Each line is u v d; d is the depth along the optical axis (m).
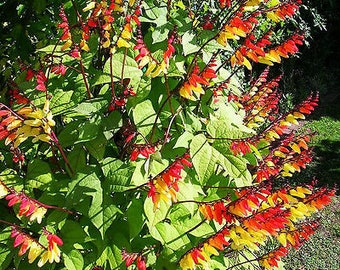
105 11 0.35
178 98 0.41
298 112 0.47
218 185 0.41
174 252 0.37
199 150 0.36
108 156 0.40
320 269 0.94
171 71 0.37
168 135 0.38
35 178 0.37
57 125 0.44
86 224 0.37
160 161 0.33
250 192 0.34
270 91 0.53
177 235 0.38
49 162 0.42
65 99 0.38
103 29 0.36
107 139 0.36
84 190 0.35
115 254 0.36
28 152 0.45
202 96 0.41
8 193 0.34
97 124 0.36
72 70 0.40
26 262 0.39
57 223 0.36
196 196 0.38
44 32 0.57
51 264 0.39
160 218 0.35
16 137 0.34
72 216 0.38
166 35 0.38
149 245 0.39
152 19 0.41
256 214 0.36
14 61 0.56
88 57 0.39
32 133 0.34
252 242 0.38
